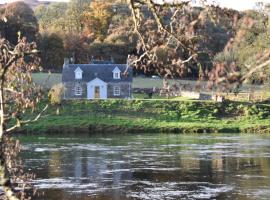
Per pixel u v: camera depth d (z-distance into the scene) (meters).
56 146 55.03
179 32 8.98
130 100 84.88
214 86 7.89
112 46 107.44
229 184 34.19
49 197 30.14
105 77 96.12
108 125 74.50
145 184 34.38
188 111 82.94
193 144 58.00
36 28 104.19
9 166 11.11
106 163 43.41
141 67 10.03
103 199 29.78
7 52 9.08
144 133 72.56
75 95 95.31
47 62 115.94
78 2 130.12
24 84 9.75
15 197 8.84
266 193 31.16
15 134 67.81
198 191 32.00
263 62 7.57
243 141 61.53
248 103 84.12
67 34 118.38
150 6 9.02
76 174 38.00
